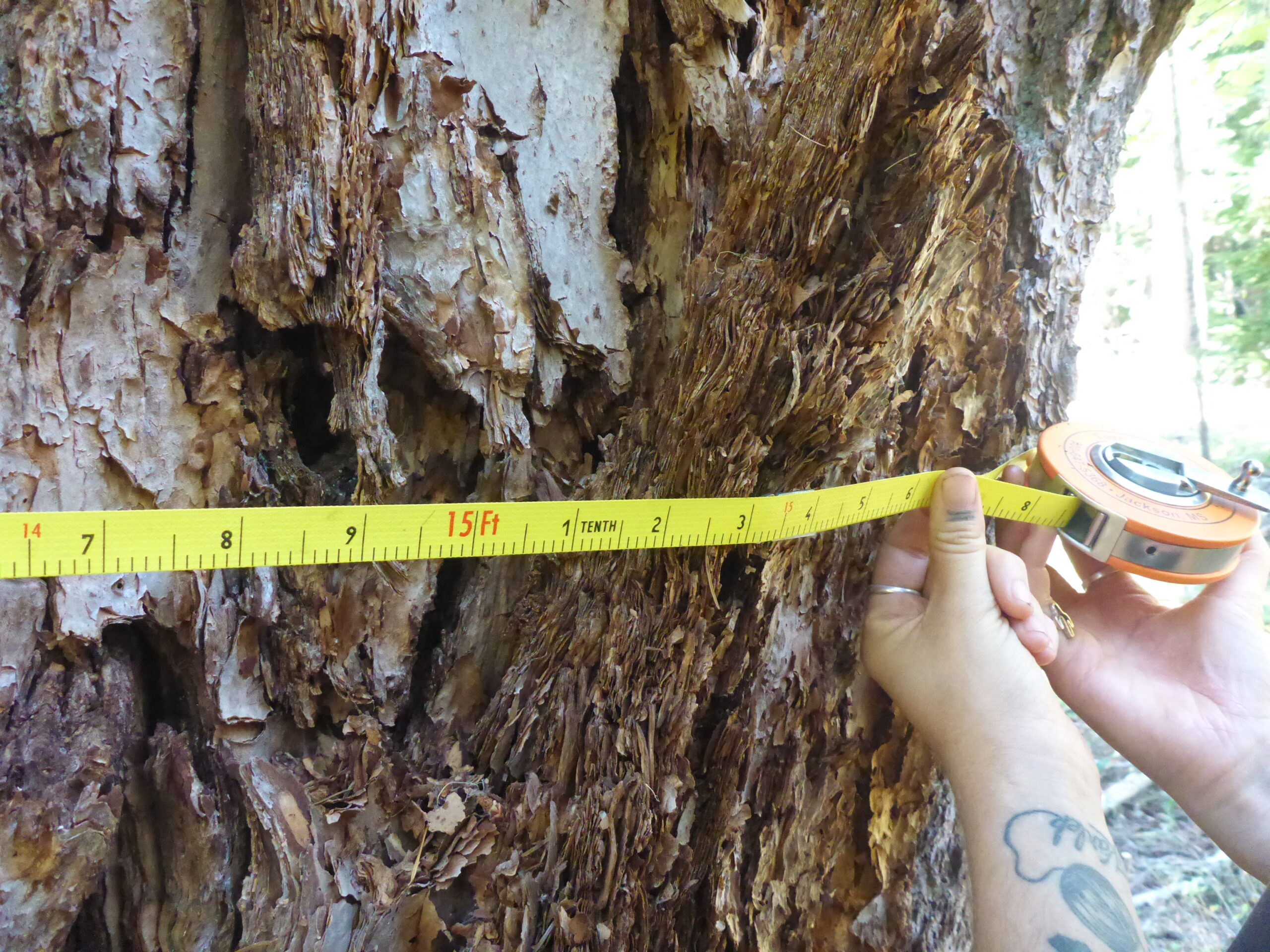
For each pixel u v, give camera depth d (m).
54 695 0.97
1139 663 1.20
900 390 1.26
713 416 1.06
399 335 1.08
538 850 1.09
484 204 1.04
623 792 1.06
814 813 1.30
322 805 1.05
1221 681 1.14
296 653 1.07
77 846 0.91
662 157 1.24
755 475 1.08
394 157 1.01
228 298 1.04
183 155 1.00
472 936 1.03
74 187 0.93
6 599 0.92
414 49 0.99
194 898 1.01
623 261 1.22
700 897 1.18
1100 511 1.10
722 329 1.03
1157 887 2.61
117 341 0.96
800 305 1.06
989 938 0.83
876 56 0.96
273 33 0.95
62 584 0.94
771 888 1.25
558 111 1.14
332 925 0.96
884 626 1.15
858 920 1.42
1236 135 5.08
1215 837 1.10
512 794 1.11
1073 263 1.43
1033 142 1.34
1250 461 1.10
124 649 1.04
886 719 1.36
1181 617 1.20
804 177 1.01
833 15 1.02
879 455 1.23
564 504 1.02
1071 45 1.30
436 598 1.21
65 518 0.86
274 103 0.96
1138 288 6.50
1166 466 1.24
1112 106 1.39
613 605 1.15
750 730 1.16
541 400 1.19
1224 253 5.46
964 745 0.97
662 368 1.23
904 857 1.43
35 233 0.92
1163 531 1.06
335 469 1.18
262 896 0.98
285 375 1.12
